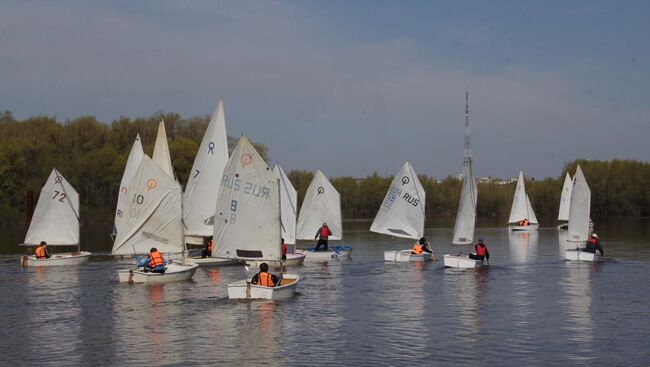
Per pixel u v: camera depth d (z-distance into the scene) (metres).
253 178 40.12
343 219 159.00
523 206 116.50
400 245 77.00
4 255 62.09
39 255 52.44
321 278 44.47
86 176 111.56
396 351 25.09
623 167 164.25
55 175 55.66
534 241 84.81
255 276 35.97
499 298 36.28
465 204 57.31
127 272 41.66
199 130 123.81
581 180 66.75
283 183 58.34
